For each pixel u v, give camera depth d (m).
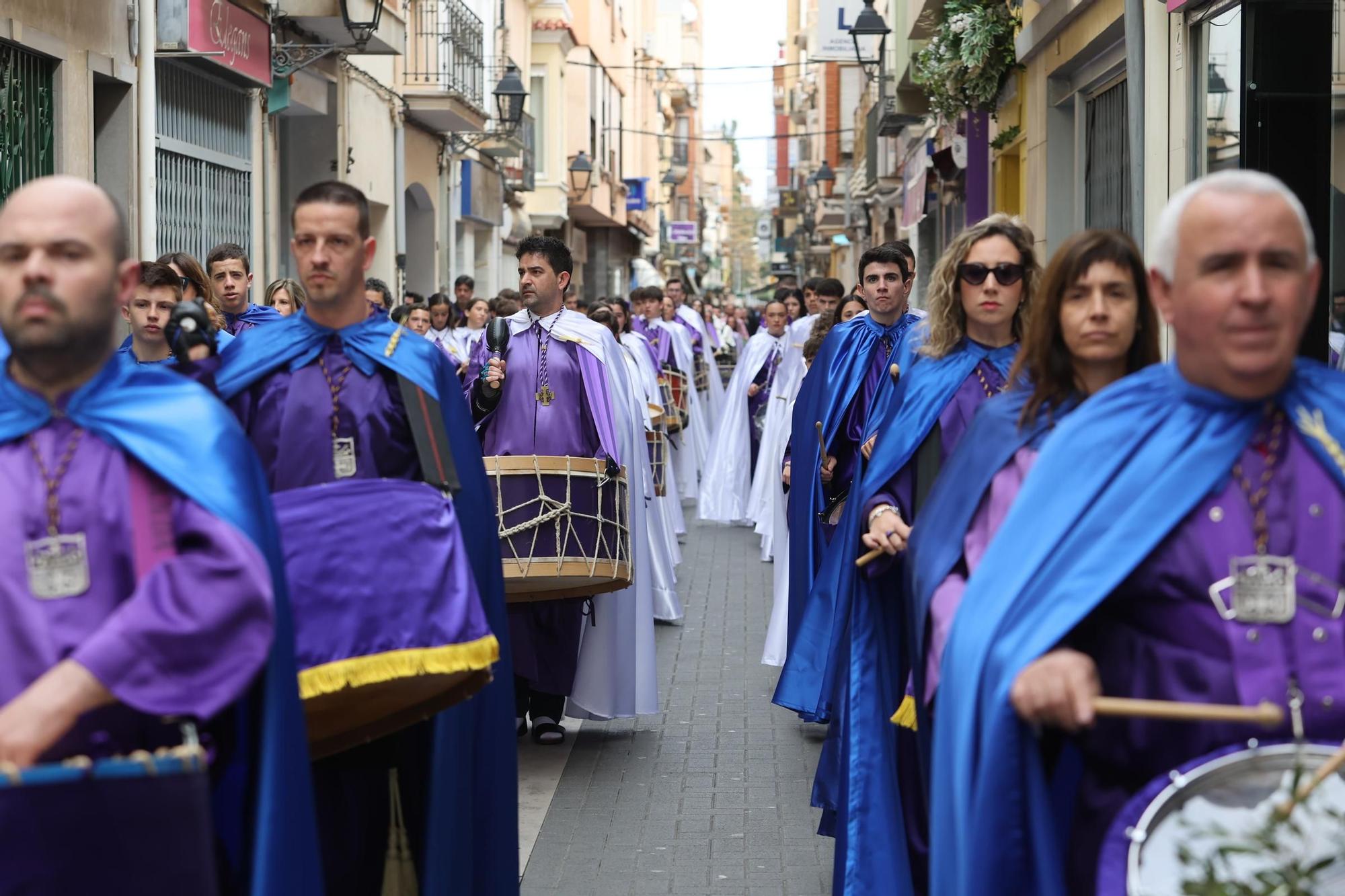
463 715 4.57
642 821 6.68
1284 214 3.04
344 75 18.69
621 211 47.84
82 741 3.12
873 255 7.16
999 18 14.92
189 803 2.86
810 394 7.39
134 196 12.21
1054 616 3.20
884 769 5.00
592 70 41.34
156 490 3.18
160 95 13.21
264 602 3.10
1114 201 11.87
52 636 3.11
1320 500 3.14
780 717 8.56
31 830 2.81
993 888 3.23
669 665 9.90
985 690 3.26
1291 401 3.17
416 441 4.39
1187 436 3.20
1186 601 3.19
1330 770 2.83
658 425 12.65
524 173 32.66
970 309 5.04
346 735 4.37
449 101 22.48
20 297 3.08
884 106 26.42
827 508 7.36
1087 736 3.31
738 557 14.59
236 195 15.16
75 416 3.20
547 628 7.86
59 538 3.13
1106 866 2.93
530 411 7.31
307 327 4.54
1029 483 3.36
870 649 5.10
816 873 6.01
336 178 18.41
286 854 3.25
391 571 4.05
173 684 3.01
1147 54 9.88
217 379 4.45
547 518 7.10
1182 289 3.10
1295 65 8.23
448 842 4.47
